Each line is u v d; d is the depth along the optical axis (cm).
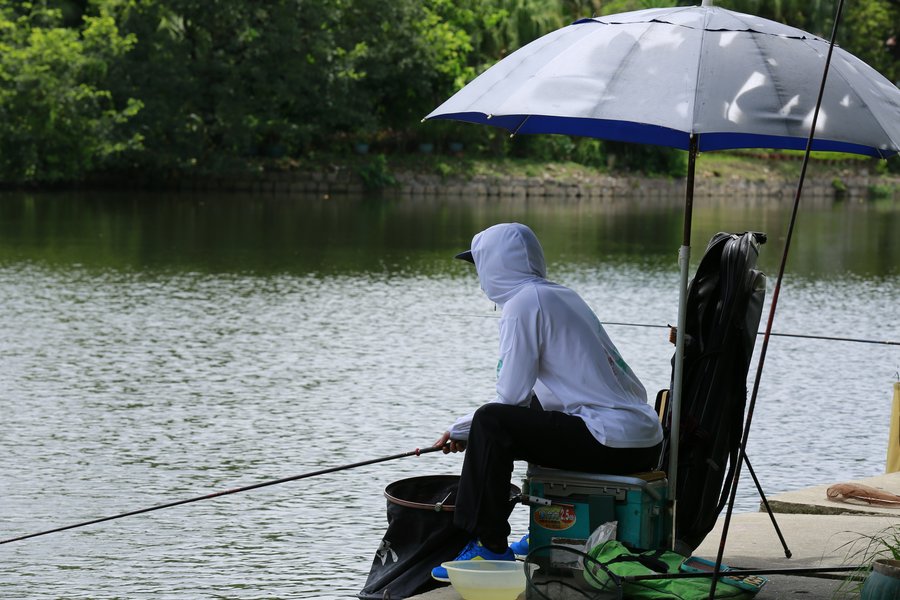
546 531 966
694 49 904
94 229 5759
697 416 1015
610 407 958
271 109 8794
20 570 1364
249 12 8519
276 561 1401
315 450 1917
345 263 4638
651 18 948
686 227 999
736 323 1004
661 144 1162
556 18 10225
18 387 2350
